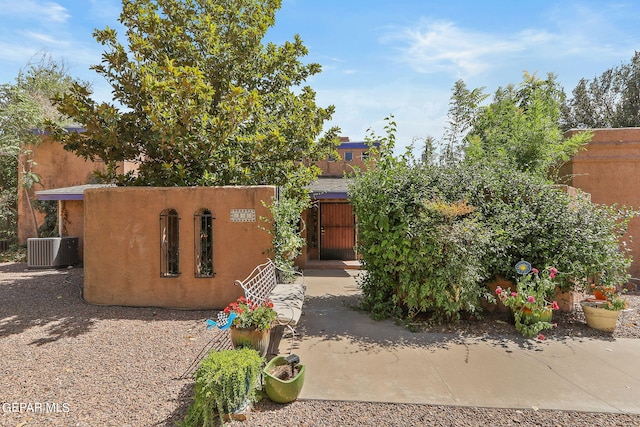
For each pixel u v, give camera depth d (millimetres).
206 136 7516
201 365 3291
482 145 10148
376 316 6332
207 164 7902
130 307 6965
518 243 6297
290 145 8438
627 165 9203
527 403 3578
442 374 4223
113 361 4551
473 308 5781
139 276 6996
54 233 13586
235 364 3293
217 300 6895
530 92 11531
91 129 7328
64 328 5777
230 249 6926
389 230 6320
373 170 7172
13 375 4180
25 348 4961
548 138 8852
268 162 8531
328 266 11711
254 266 6891
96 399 3650
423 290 5914
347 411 3434
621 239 9086
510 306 5758
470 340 5363
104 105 7164
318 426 3191
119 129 7703
